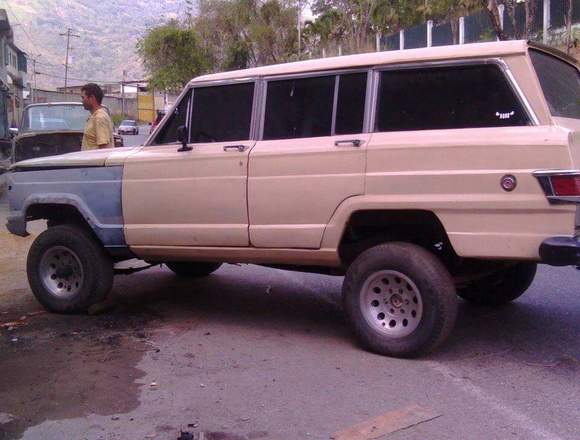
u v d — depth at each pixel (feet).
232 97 19.79
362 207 17.42
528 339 19.10
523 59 16.10
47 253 22.25
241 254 19.52
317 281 26.61
